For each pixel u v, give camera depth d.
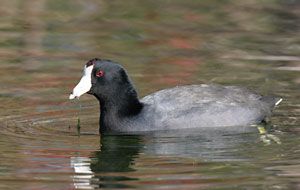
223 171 13.13
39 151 14.30
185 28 23.45
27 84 18.62
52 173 13.12
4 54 20.97
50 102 17.39
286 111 16.62
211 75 19.16
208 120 15.67
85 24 23.83
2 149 14.38
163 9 25.34
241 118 15.81
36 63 20.22
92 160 13.84
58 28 23.34
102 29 23.36
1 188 12.41
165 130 15.56
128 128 15.62
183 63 20.25
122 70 15.76
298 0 25.55
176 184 12.53
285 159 13.70
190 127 15.60
